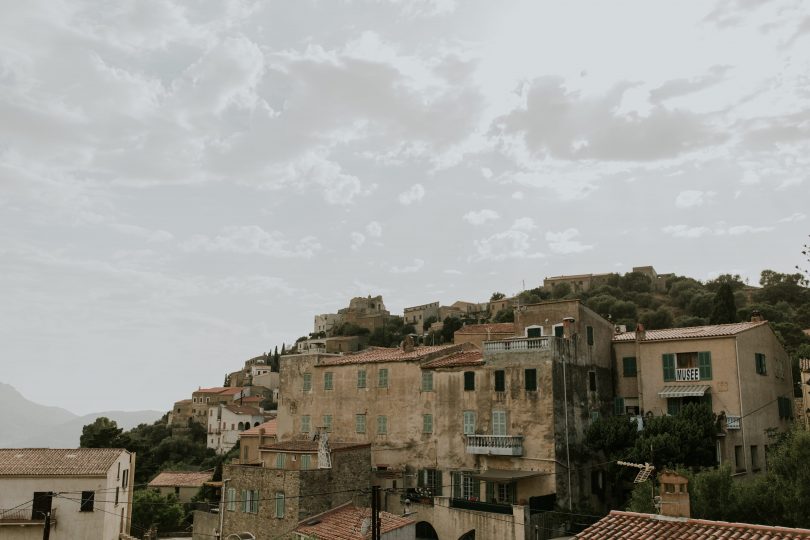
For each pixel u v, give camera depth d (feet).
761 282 538.88
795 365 249.14
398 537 140.67
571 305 188.03
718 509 122.52
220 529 175.42
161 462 493.77
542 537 152.46
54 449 182.50
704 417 156.87
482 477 166.09
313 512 159.84
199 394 592.60
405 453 196.85
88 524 165.99
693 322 447.42
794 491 115.34
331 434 215.92
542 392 171.94
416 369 199.82
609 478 181.68
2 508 162.40
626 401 194.59
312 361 228.22
